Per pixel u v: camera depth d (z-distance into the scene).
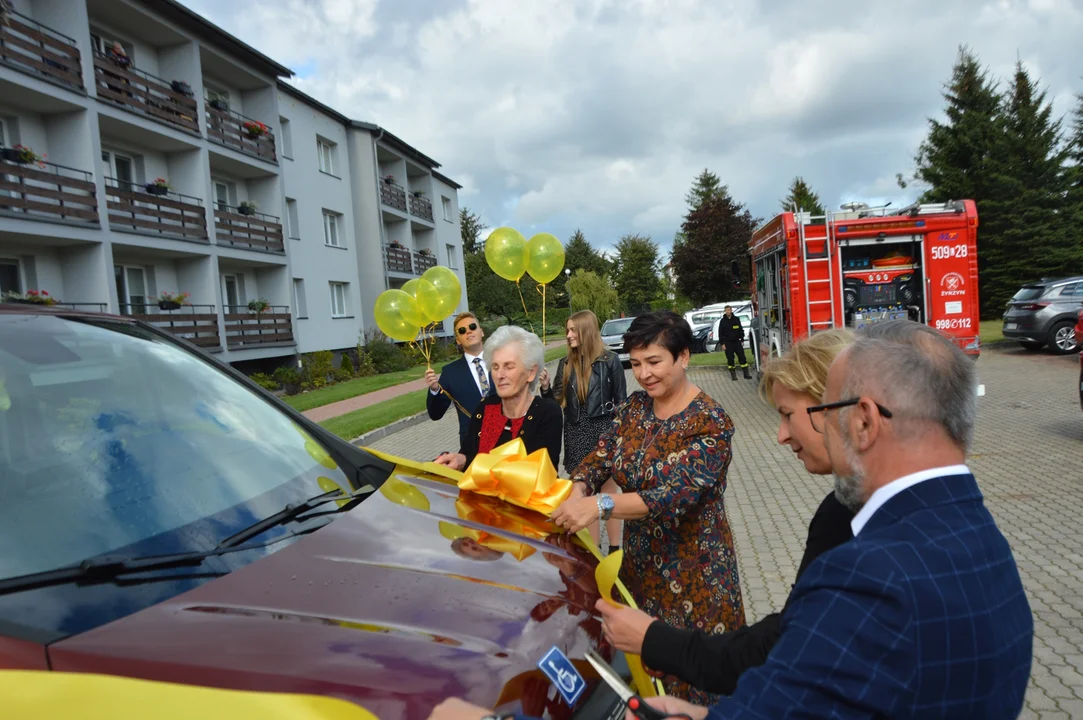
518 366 3.47
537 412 3.56
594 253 82.19
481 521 2.04
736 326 17.11
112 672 1.19
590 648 1.59
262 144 22.81
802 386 1.62
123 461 1.81
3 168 13.79
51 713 1.10
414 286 5.33
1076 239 27.17
